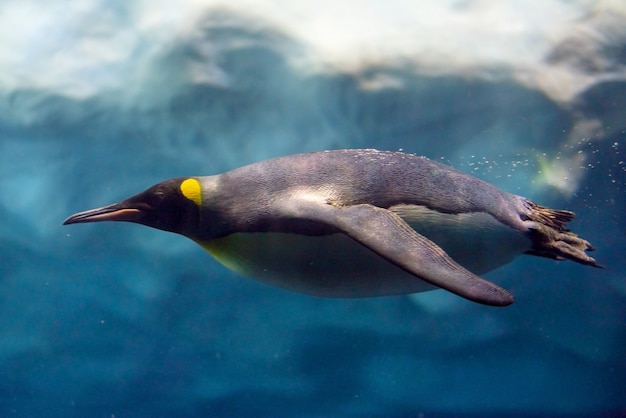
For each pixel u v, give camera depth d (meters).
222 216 2.50
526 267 9.71
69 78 8.12
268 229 2.39
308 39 7.96
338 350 10.77
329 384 11.12
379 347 10.66
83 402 11.51
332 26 8.09
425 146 8.39
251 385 11.23
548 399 11.21
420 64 7.96
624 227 8.93
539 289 9.94
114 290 10.16
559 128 8.23
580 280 9.84
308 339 10.62
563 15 8.35
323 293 2.49
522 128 8.26
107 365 11.04
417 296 9.92
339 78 7.90
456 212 2.51
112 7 7.98
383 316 10.23
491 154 8.43
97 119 8.38
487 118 8.20
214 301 10.24
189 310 10.31
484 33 8.17
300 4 8.12
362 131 8.27
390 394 11.19
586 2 8.41
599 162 8.39
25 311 10.30
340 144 8.41
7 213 9.30
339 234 2.30
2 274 9.94
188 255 9.70
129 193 9.19
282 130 8.37
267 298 10.16
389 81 7.99
